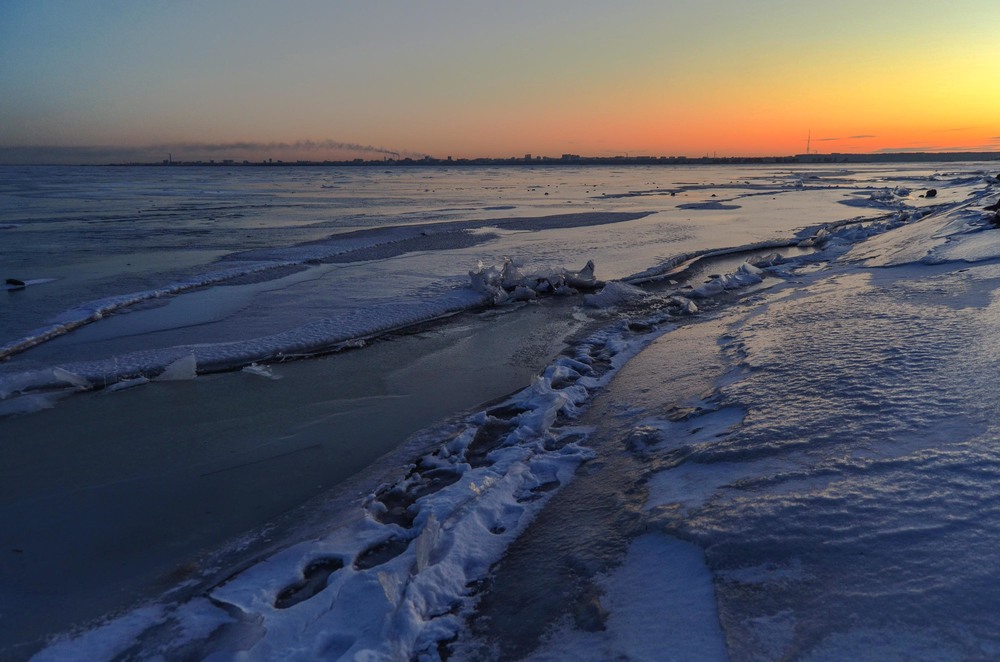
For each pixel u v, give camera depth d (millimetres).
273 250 20641
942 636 2730
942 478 3873
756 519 3846
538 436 6676
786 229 25422
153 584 4566
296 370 9391
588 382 8336
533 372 9180
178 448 6812
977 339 6336
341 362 9758
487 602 3998
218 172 169250
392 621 3705
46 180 96188
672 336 10250
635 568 3863
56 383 8555
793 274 15062
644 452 5762
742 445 5000
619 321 11891
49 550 5031
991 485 3682
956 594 2938
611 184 75500
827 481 4160
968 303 8008
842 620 2973
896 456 4281
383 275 16250
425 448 6625
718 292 13766
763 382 6473
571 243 22047
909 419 4805
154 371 9109
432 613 3916
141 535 5223
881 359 6312
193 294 14234
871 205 35406
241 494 5844
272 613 3967
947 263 11320
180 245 22375
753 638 3008
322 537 4969
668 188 63500
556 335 11141
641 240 22672
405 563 4340
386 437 7027
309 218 32531
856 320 8281
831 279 12656
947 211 19656
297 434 7137
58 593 4504
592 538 4414
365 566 4551
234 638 3764
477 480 5594
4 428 7301
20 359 9672
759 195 48500
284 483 6035
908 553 3285
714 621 3193
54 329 11102
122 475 6227
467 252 20062
